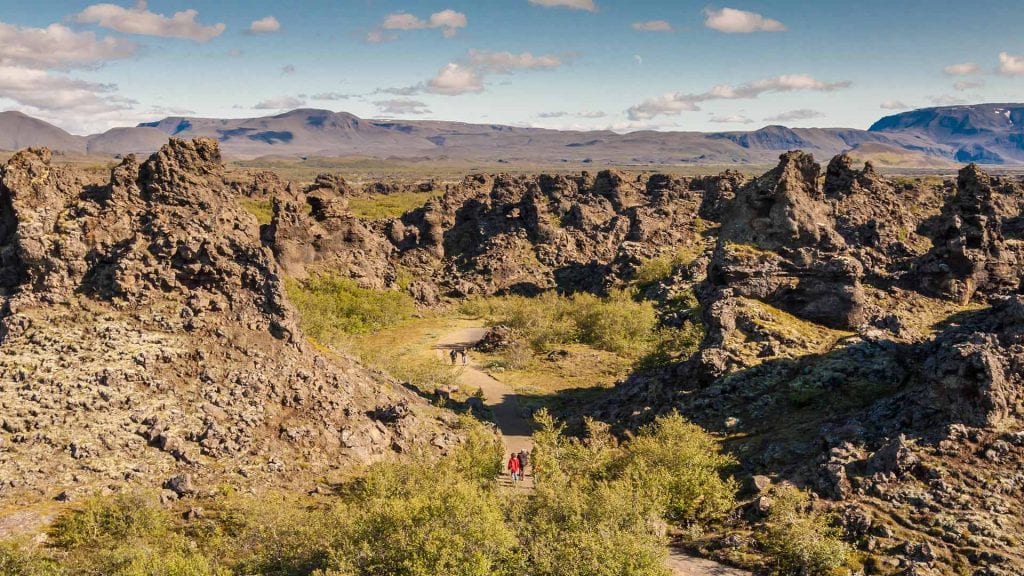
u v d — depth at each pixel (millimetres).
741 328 73250
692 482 50844
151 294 60062
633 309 118312
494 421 80125
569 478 52344
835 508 47031
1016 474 46188
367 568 37938
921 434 50531
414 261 174250
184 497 48469
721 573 43125
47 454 48281
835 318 74125
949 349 52406
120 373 54125
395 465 53281
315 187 186375
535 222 179125
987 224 81688
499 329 122000
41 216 61219
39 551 40750
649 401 71625
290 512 44438
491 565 38594
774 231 85250
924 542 42531
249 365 58969
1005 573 39500
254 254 63062
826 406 60469
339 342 99250
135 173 72750
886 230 123062
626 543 39562
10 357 54062
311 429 56906
